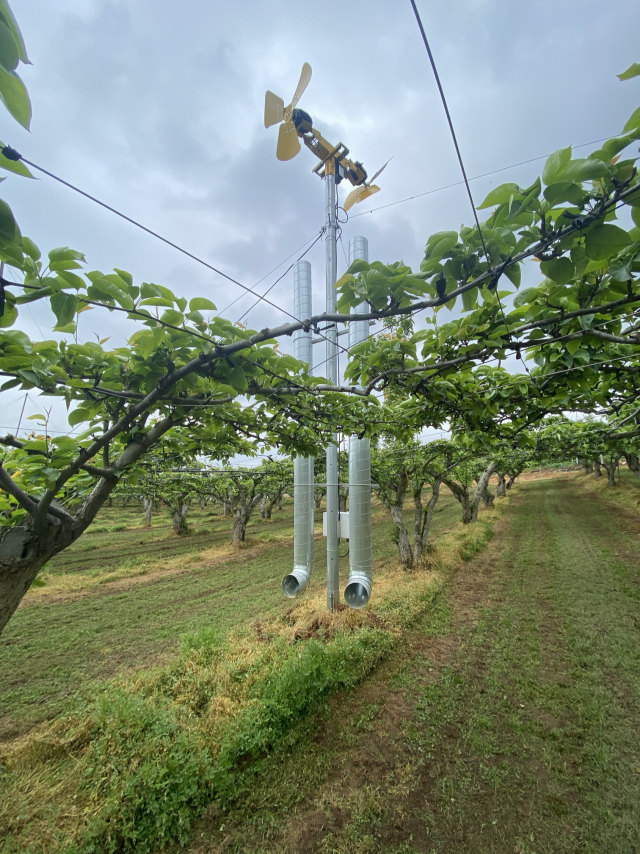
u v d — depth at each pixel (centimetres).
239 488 1320
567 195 97
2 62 52
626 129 89
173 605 716
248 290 141
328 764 293
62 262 110
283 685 336
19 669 479
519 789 266
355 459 548
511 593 664
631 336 177
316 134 283
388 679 402
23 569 155
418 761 293
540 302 177
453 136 92
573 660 424
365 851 229
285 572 928
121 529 1858
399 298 137
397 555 1023
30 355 137
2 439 144
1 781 268
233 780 273
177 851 235
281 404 274
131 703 323
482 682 390
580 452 648
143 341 140
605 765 280
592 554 889
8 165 75
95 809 244
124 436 187
